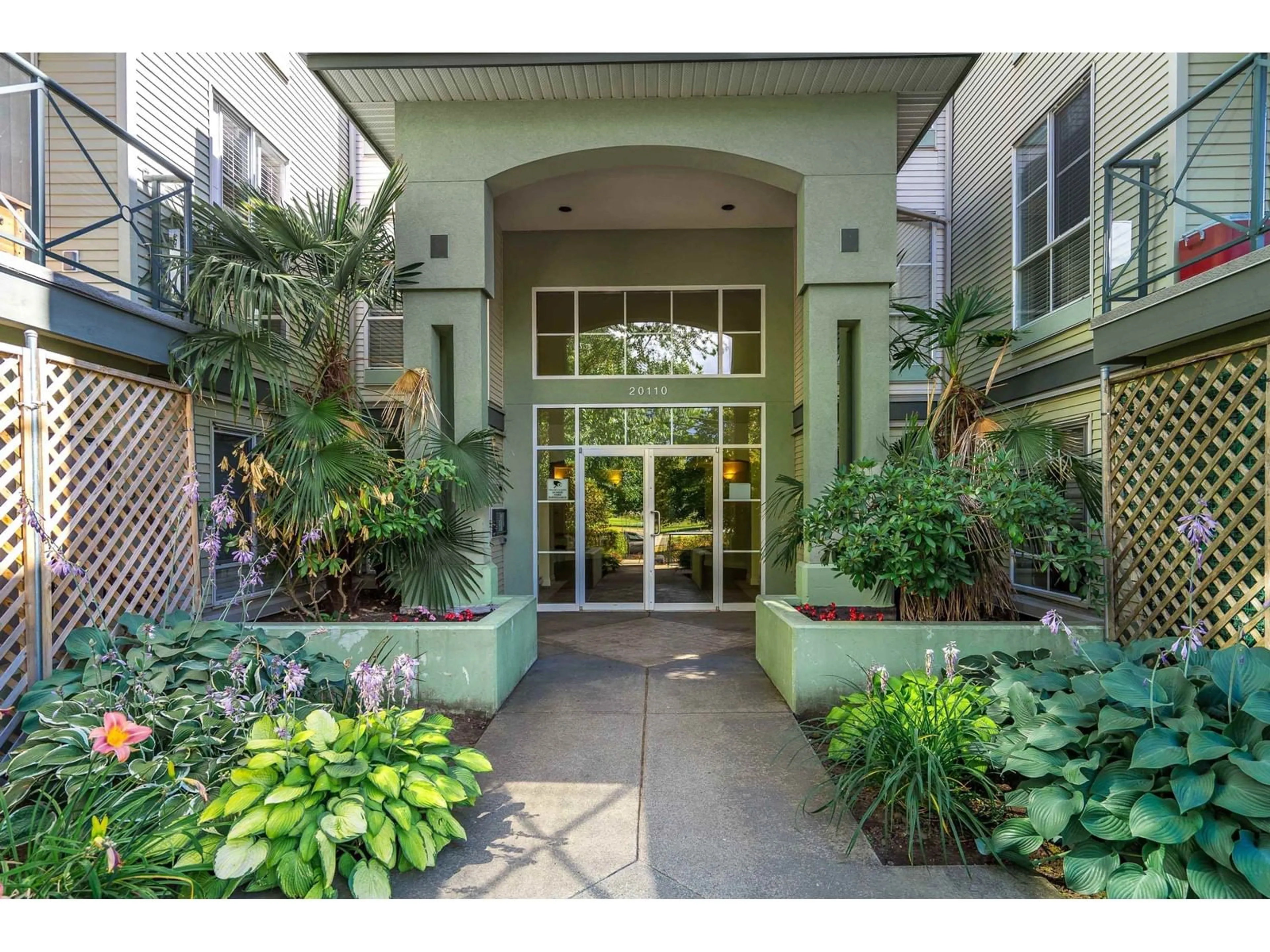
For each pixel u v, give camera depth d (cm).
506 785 334
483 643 440
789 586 822
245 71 671
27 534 334
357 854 257
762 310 830
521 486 830
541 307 841
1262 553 338
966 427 516
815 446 560
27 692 324
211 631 372
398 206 561
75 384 370
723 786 333
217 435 552
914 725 299
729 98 562
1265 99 345
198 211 484
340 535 490
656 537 832
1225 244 393
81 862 219
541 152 563
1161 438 401
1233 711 263
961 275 818
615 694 481
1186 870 228
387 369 827
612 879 257
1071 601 572
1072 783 251
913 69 527
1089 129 569
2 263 321
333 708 361
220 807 245
